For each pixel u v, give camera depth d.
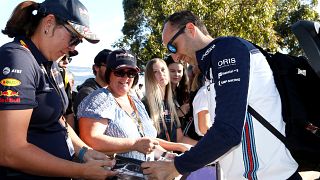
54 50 2.02
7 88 1.80
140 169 2.26
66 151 2.12
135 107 3.11
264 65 1.95
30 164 1.87
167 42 2.16
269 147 1.91
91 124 2.78
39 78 1.96
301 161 1.92
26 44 2.00
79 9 2.01
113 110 2.87
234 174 1.99
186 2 11.15
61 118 2.20
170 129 4.02
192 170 1.92
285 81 1.92
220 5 11.35
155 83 3.94
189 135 4.17
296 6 20.25
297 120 1.85
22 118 1.83
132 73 3.01
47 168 1.92
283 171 1.92
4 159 1.85
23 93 1.83
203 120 3.68
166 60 4.69
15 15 2.01
